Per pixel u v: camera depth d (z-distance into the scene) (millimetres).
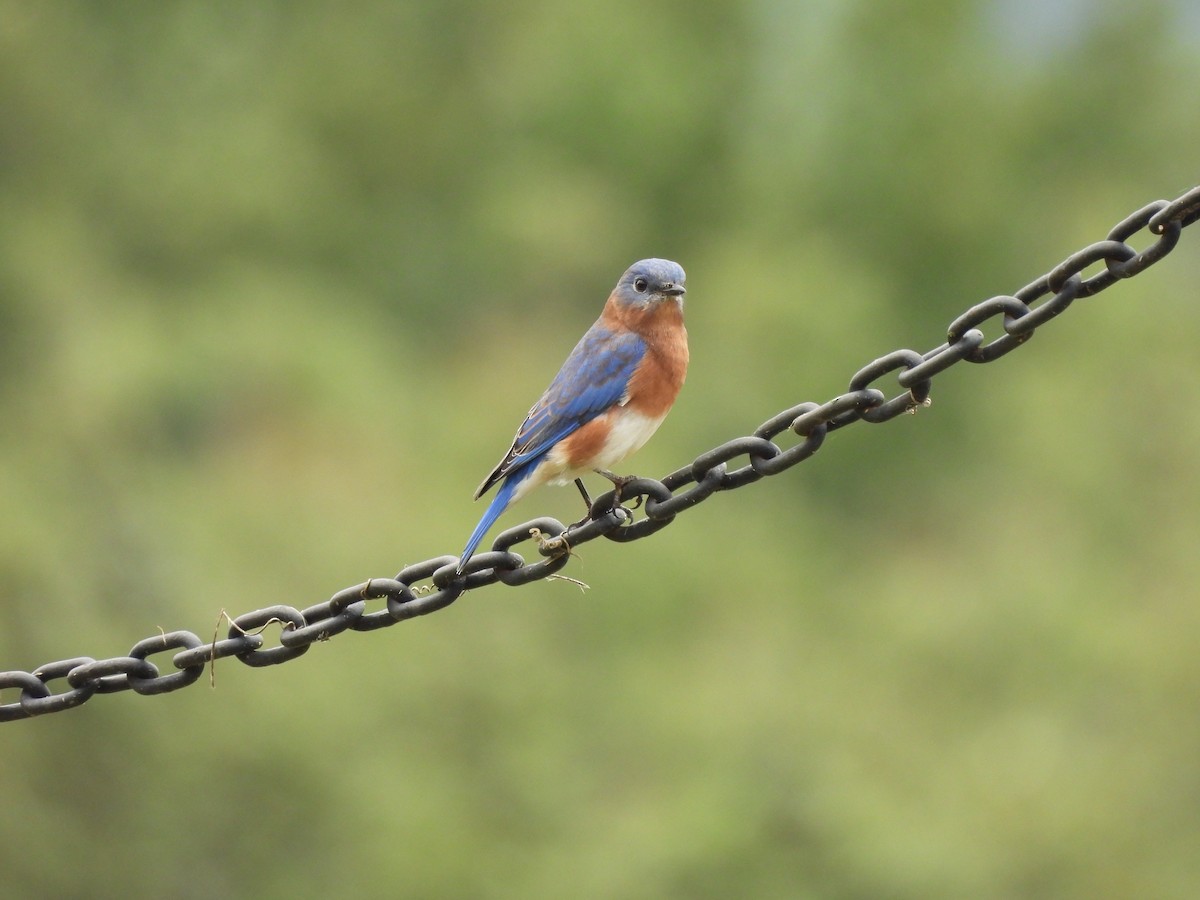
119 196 25562
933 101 26938
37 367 21234
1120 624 18047
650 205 27328
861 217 26641
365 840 14633
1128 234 5633
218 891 14609
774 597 19047
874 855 15055
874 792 15742
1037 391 22219
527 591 16922
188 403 21062
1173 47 28031
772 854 15234
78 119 25656
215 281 24047
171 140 26250
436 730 15477
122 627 16219
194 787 14570
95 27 27062
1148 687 17297
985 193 26453
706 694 16797
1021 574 19016
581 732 16406
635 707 16672
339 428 20500
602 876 14820
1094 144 27734
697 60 27609
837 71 27547
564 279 25453
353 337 22469
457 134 27766
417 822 14617
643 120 26797
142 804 14500
